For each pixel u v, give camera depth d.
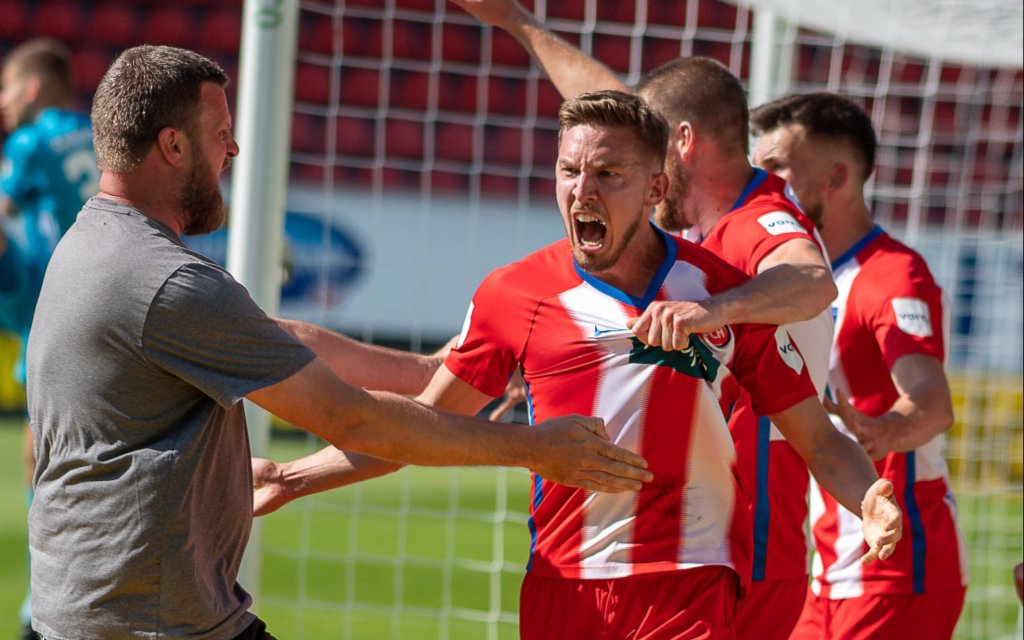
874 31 21.91
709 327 8.88
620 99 9.07
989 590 26.23
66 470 8.70
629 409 9.45
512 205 49.81
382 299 48.94
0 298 22.03
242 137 13.91
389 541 28.53
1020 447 35.69
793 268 9.71
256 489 10.79
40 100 22.28
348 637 21.36
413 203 49.16
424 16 21.31
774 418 10.03
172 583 8.58
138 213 8.77
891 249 13.50
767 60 19.83
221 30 58.50
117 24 58.62
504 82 53.38
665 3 41.91
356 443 8.83
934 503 13.44
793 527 12.14
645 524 9.44
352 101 52.78
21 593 23.41
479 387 9.90
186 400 8.68
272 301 13.95
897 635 13.34
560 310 9.59
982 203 41.38
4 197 22.09
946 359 13.55
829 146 13.29
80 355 8.55
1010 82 39.16
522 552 28.16
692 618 9.36
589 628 9.52
